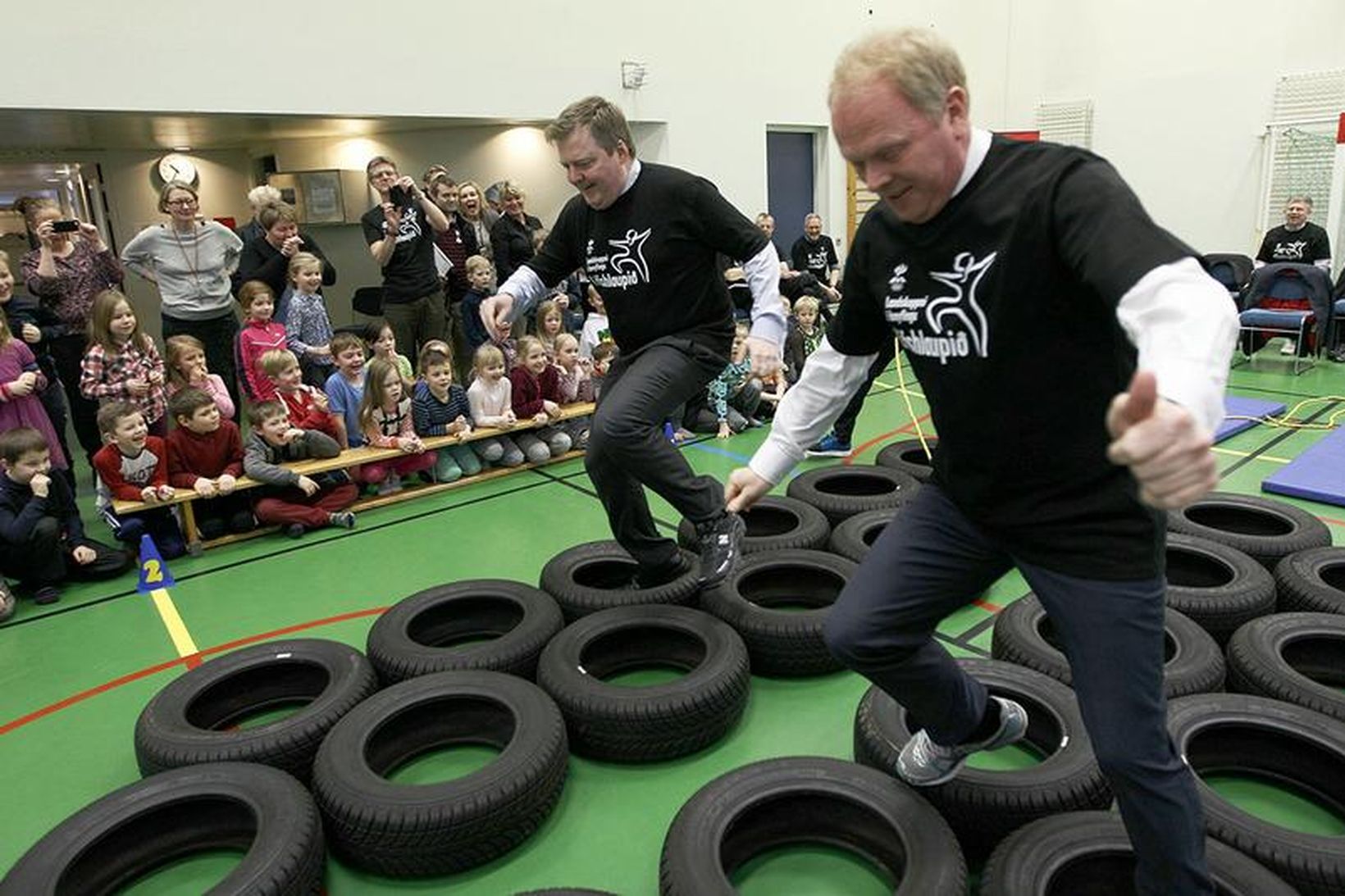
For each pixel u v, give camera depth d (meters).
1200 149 8.62
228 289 5.02
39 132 6.59
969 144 1.24
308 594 3.49
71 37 4.69
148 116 5.20
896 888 1.75
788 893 1.85
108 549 3.81
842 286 1.56
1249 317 6.84
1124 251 1.06
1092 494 1.28
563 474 4.94
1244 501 3.49
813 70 8.49
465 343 6.10
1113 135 9.18
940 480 1.52
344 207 8.56
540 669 2.49
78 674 2.95
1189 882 1.34
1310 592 2.74
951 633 2.96
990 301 1.24
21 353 4.00
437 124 7.36
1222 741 2.13
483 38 6.27
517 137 7.58
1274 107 8.09
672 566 2.93
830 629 1.53
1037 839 1.71
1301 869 1.67
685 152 7.63
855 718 2.22
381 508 4.49
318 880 1.86
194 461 4.02
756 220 8.26
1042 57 9.52
